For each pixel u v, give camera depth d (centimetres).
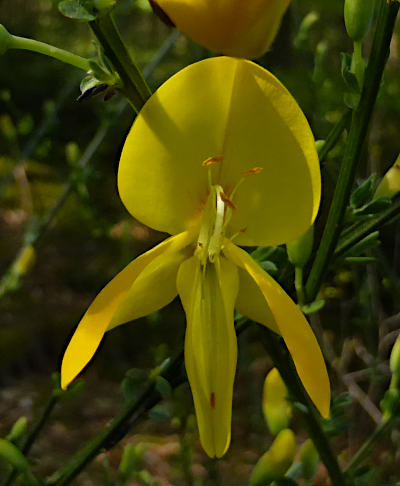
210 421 17
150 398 19
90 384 58
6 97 40
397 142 48
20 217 78
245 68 16
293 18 31
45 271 73
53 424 53
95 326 16
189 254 17
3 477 25
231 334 17
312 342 16
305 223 16
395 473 35
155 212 16
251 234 17
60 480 19
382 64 17
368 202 18
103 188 79
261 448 44
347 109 17
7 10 101
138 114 16
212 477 38
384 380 42
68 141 88
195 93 16
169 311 64
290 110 16
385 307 45
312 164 16
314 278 17
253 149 16
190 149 16
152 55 84
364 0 16
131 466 22
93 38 17
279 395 19
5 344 62
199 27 15
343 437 45
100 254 76
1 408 55
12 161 83
